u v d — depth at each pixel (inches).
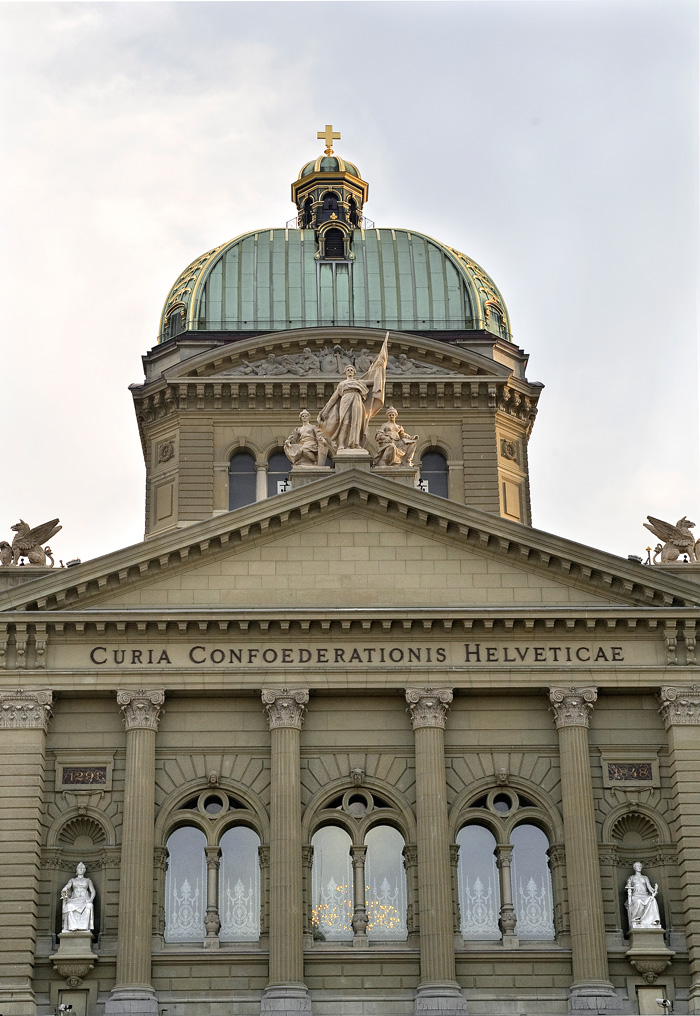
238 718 2278.5
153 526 2878.9
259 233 3129.9
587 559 2314.2
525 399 2979.8
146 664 2266.2
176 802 2239.2
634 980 2171.5
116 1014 2089.1
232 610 2268.7
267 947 2176.4
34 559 2388.0
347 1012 2143.2
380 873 2245.3
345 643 2288.4
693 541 2438.5
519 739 2285.9
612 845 2239.2
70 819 2225.6
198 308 3009.4
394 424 2488.9
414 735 2263.8
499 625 2297.0
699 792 2235.5
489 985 2171.5
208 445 2886.3
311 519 2347.4
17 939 2124.8
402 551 2340.1
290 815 2199.8
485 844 2266.2
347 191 3245.6
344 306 3016.7
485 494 2876.5
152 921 2174.0
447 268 3085.6
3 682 2245.3
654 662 2293.3
